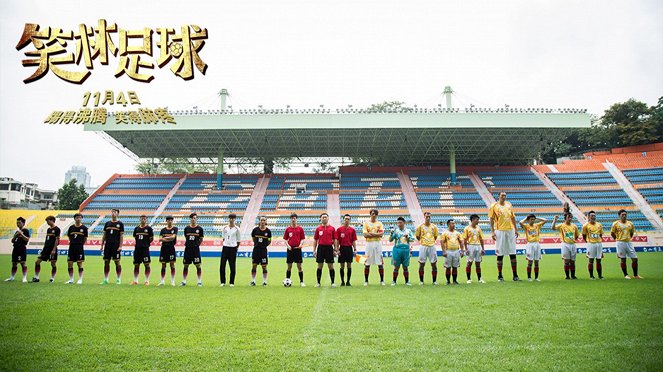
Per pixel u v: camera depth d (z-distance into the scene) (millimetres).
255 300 8000
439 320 6059
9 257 23203
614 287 9047
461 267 16812
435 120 31156
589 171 40188
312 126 31266
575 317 6105
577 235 11672
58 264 18406
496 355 4434
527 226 11469
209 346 4836
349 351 4613
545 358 4332
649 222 32688
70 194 48188
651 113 43938
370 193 39094
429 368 4066
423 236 11016
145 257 11258
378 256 10906
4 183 44625
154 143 36625
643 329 5402
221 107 37344
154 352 4621
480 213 35719
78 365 4223
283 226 34750
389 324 5848
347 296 8508
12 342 5012
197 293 9055
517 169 41906
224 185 40562
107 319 6250
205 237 32688
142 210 36875
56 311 6848
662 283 9766
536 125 31078
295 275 14625
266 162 43125
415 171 42125
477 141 36812
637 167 39469
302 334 5344
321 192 39594
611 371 3967
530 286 9578
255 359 4371
